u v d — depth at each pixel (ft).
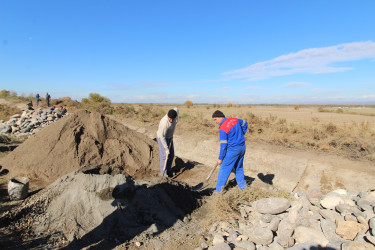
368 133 28.66
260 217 13.33
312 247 9.90
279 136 30.60
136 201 14.29
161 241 12.25
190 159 30.81
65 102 92.17
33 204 13.33
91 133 23.79
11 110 69.36
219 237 11.82
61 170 20.40
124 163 23.21
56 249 10.70
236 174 17.01
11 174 20.31
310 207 13.57
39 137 22.85
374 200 13.25
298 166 22.76
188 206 15.76
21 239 11.09
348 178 19.94
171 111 19.94
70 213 12.75
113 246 11.50
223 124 15.72
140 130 43.24
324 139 28.84
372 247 9.25
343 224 10.83
